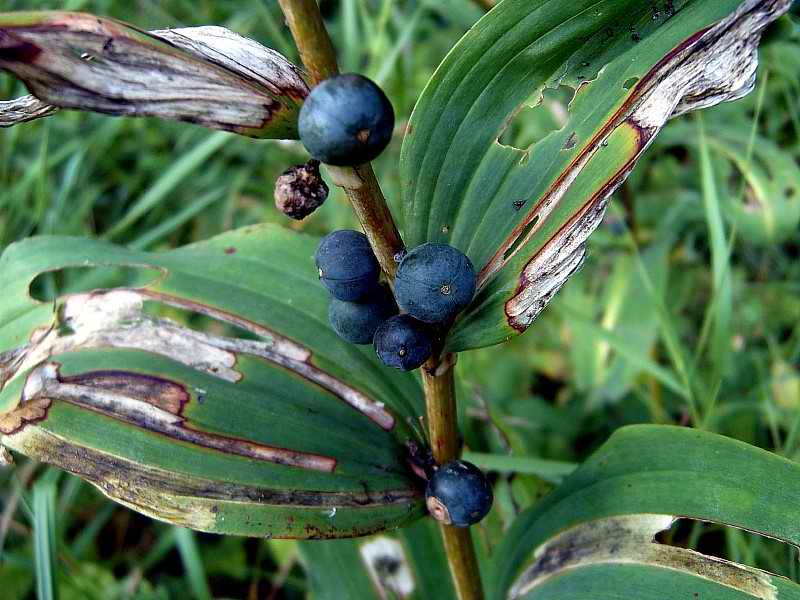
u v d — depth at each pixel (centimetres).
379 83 20
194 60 8
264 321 12
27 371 11
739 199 17
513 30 9
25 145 25
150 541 19
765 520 10
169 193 25
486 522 15
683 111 9
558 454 18
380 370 12
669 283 21
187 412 11
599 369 19
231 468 10
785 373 18
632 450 11
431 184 10
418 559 15
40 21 7
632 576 10
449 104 9
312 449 11
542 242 9
